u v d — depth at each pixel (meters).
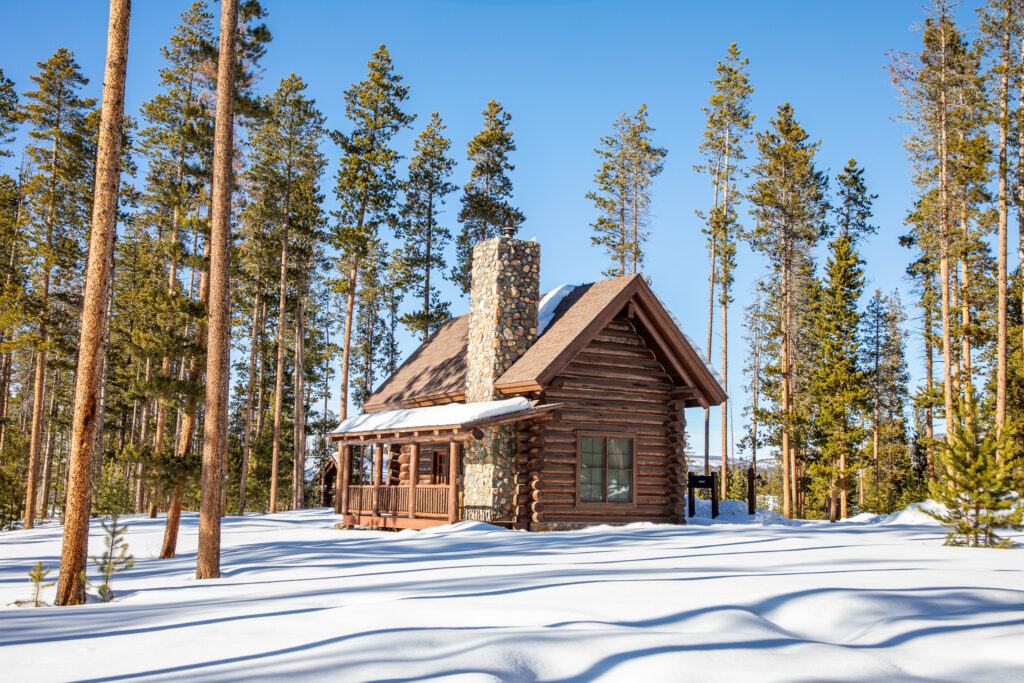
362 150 37.38
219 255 13.75
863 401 43.50
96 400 11.52
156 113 32.53
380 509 23.70
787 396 40.62
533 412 20.20
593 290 23.05
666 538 15.54
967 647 5.11
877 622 5.97
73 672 4.81
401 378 28.78
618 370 22.11
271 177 37.38
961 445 14.48
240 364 55.09
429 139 43.28
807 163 41.50
